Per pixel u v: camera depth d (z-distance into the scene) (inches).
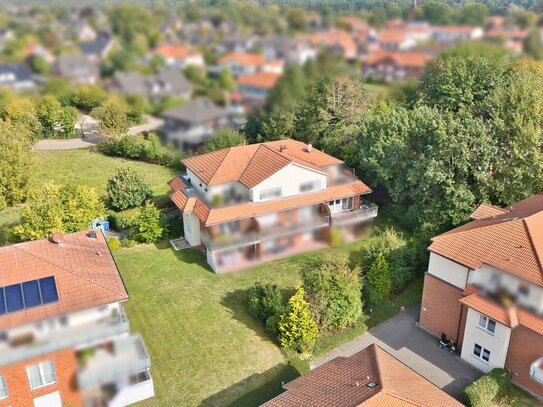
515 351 1053.2
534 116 1562.5
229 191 1587.1
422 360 1158.3
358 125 2208.4
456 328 1185.4
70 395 952.9
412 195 1646.2
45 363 919.0
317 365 1139.3
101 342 967.0
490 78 2122.3
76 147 2652.6
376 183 1870.1
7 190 1888.5
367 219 1715.1
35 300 928.9
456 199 1509.6
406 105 2278.5
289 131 2330.2
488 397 1013.8
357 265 1401.3
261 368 1113.4
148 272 1487.5
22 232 1469.0
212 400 1024.9
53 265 1005.2
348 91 2267.5
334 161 1713.8
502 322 1027.3
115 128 2492.6
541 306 1012.5
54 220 1477.6
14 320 890.7
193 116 2177.7
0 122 2080.5
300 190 1612.9
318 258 1574.8
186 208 1592.0
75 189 1675.7
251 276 1475.1
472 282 1123.9
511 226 1130.7
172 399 1023.0
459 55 2180.1
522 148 1480.1
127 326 967.6
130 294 1368.1
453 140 1507.1
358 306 1246.9
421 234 1565.0
